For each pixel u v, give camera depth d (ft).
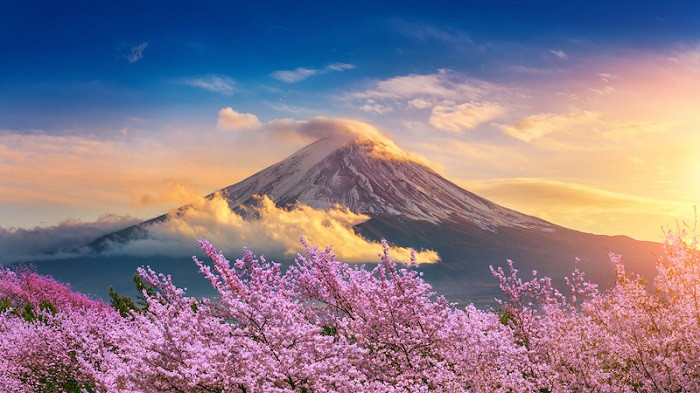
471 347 30.76
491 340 31.22
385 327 33.01
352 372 27.99
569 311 34.71
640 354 29.48
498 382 29.66
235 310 28.35
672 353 29.07
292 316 29.25
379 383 28.76
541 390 31.91
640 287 32.09
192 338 28.66
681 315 30.42
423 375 30.50
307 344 27.76
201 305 32.04
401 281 33.40
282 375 26.63
